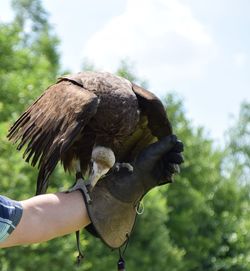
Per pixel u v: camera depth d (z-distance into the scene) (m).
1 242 4.09
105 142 5.76
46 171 4.96
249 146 55.62
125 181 4.82
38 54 36.44
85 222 4.44
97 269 22.86
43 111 5.27
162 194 32.12
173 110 39.16
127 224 4.79
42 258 17.67
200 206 34.66
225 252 35.03
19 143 5.16
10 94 21.73
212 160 39.75
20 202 4.20
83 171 5.81
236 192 37.72
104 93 5.80
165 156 5.11
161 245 26.70
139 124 5.92
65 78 5.72
